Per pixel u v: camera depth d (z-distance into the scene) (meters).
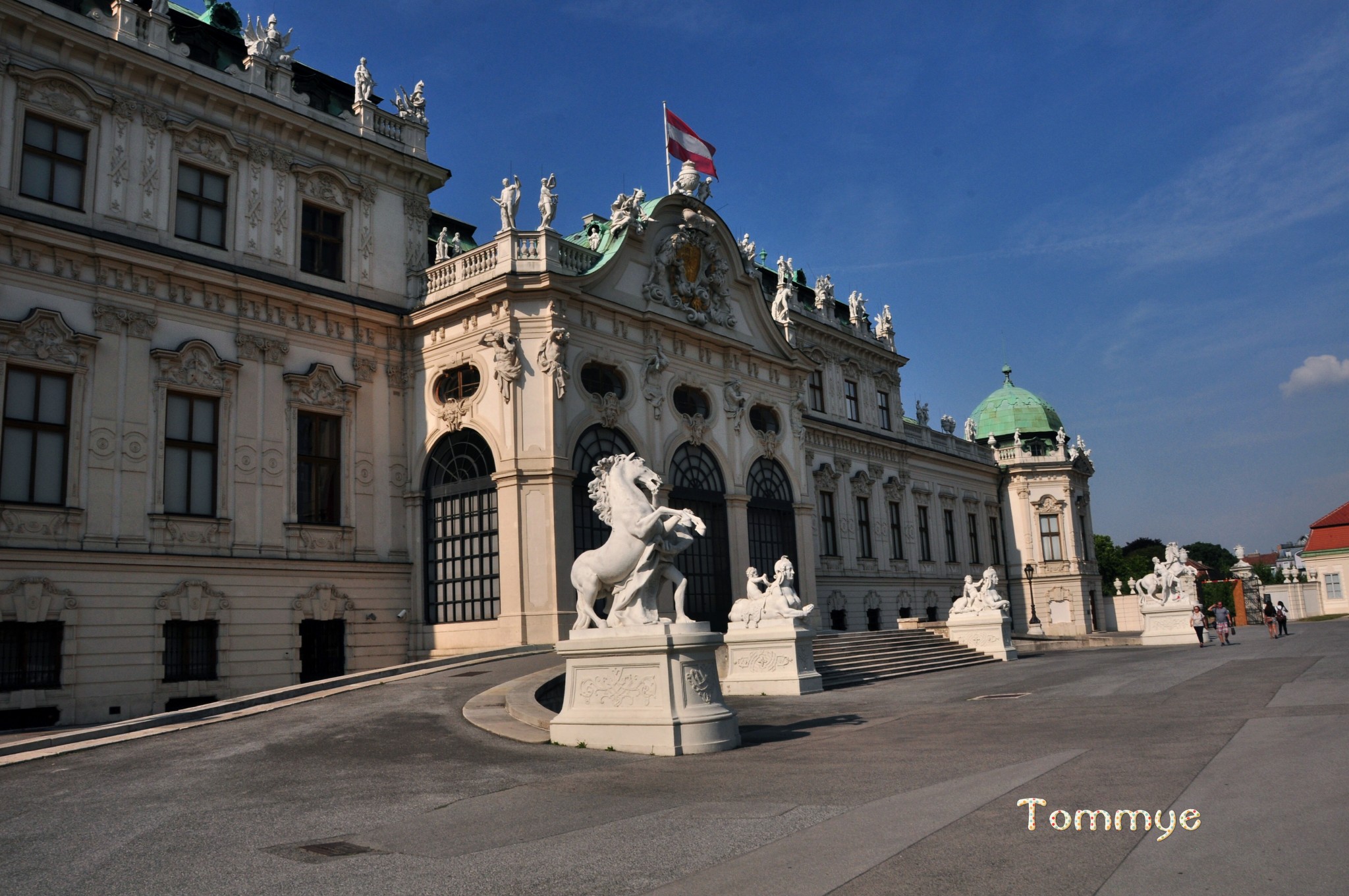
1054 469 66.69
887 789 9.86
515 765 12.70
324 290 30.02
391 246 32.19
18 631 22.62
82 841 9.27
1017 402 72.31
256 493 27.30
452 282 31.20
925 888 6.21
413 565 30.48
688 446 34.00
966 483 62.44
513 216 29.89
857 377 53.22
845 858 7.09
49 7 24.80
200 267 26.64
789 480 38.91
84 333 24.36
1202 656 29.36
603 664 14.41
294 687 19.73
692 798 10.01
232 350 27.47
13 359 23.11
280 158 29.55
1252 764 9.70
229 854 8.49
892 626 51.28
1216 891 5.75
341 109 32.34
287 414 28.34
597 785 11.03
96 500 24.11
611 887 6.74
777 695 23.70
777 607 24.67
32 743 15.18
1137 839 7.06
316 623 28.34
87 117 25.41
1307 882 5.79
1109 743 12.06
